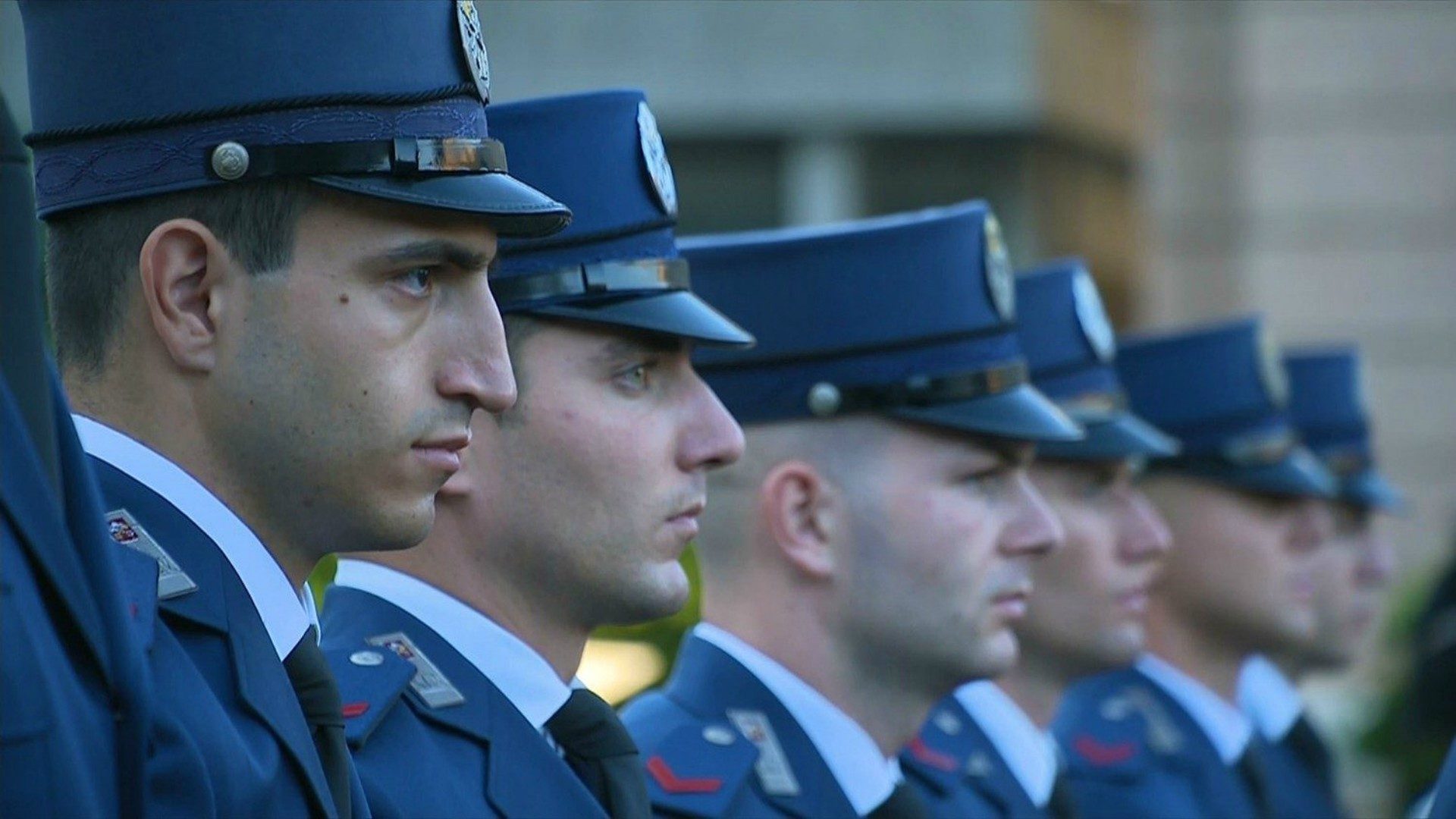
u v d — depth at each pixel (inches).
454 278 278.7
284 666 275.4
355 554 361.7
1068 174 1081.4
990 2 1023.0
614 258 364.2
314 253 268.1
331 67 270.8
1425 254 1384.1
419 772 328.5
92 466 262.7
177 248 267.6
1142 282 1230.3
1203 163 1395.2
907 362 446.3
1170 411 682.2
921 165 1023.0
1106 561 571.2
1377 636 1165.1
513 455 356.2
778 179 1010.7
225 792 247.9
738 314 446.3
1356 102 1391.5
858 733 444.5
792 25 1008.9
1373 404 1389.0
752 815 423.8
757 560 446.6
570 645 362.9
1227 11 1390.3
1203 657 681.0
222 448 269.7
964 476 449.1
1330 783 744.3
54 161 274.1
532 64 973.2
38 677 210.1
